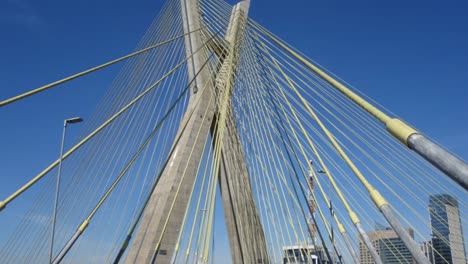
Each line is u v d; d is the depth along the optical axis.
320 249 22.36
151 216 24.36
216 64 29.69
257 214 25.06
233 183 26.36
